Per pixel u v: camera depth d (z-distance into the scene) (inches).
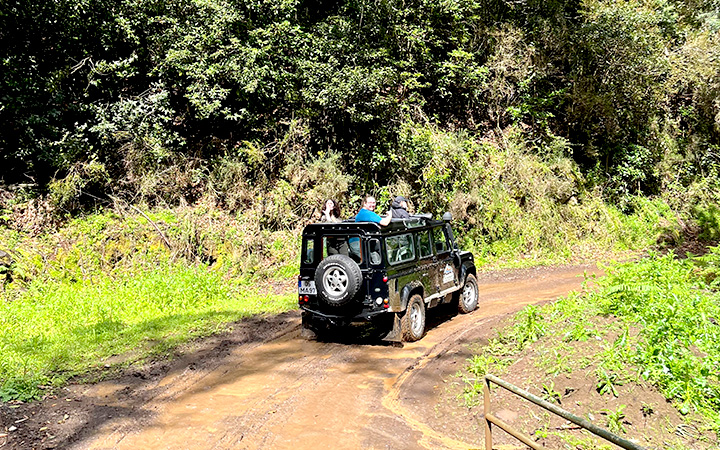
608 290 290.8
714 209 868.0
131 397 237.8
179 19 614.9
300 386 251.6
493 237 687.7
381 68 631.2
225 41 605.9
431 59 757.9
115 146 569.3
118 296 410.9
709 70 888.9
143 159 565.3
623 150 860.0
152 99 574.2
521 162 727.1
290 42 621.6
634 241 770.2
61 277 452.1
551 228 713.0
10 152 535.5
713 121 965.2
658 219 821.2
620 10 770.2
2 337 318.0
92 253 481.4
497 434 193.5
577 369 217.2
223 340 328.8
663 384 200.2
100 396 237.9
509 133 777.6
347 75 605.3
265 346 320.8
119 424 209.5
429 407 221.9
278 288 512.7
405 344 320.8
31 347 298.4
